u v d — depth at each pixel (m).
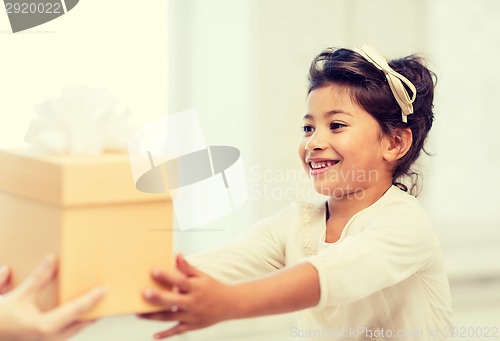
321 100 1.15
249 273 1.20
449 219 2.64
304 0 2.24
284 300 0.91
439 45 2.58
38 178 0.81
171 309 0.84
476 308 2.44
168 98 2.10
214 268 1.18
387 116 1.16
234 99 2.18
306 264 0.95
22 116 1.83
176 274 0.81
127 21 1.98
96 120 0.88
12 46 1.82
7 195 0.91
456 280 2.43
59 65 1.88
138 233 0.81
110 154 0.88
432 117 1.30
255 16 2.19
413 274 1.16
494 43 2.66
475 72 2.64
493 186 2.70
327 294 0.94
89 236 0.78
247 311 0.87
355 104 1.14
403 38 2.42
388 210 1.12
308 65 2.25
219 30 2.16
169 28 2.10
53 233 0.79
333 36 2.28
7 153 0.89
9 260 0.91
